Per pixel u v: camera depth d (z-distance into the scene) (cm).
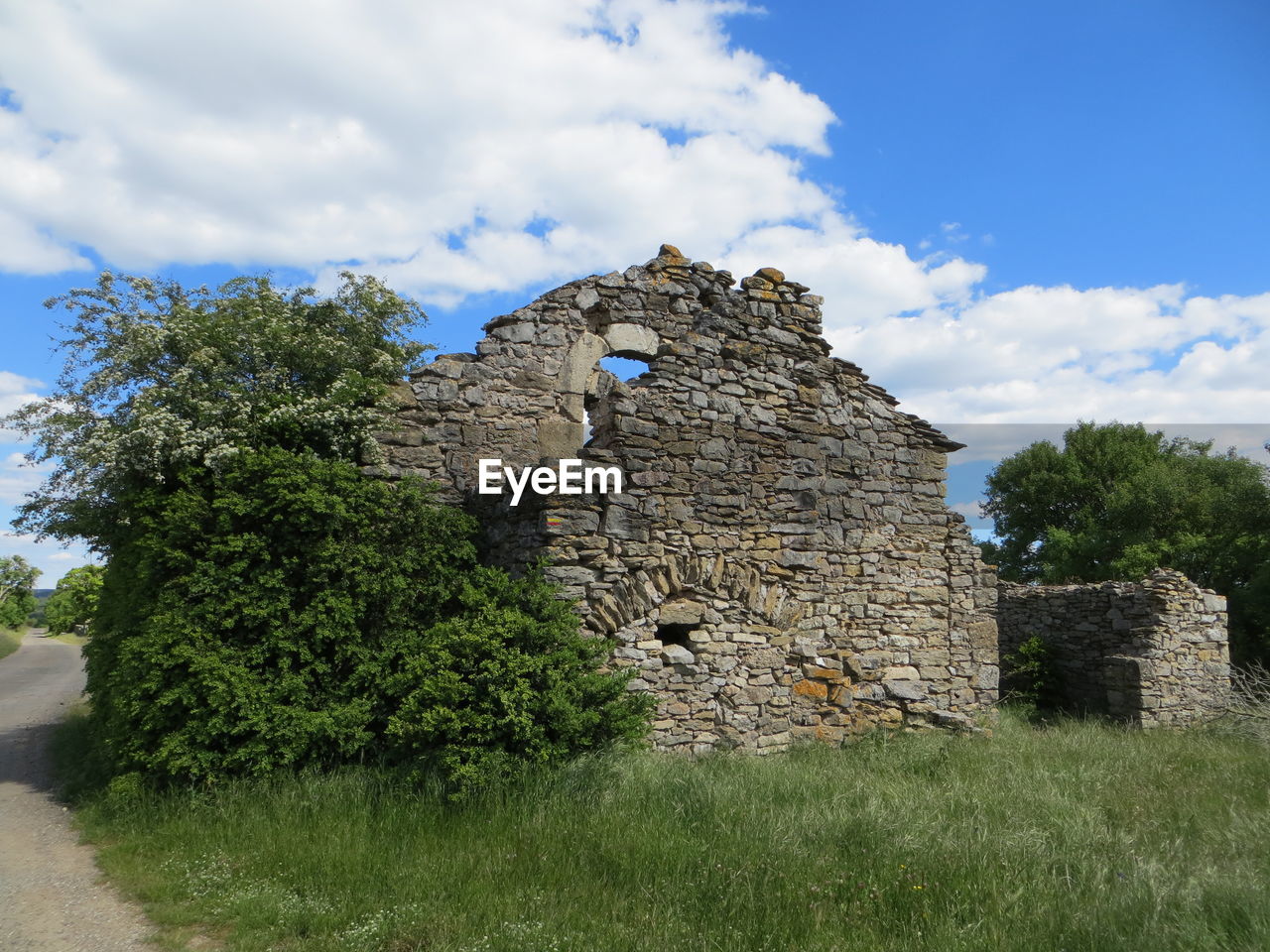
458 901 512
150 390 869
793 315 1122
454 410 1025
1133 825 681
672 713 930
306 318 1030
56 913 530
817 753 971
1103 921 470
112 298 965
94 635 1029
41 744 1195
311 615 802
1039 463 3036
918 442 1189
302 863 580
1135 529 2564
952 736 1062
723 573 992
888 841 607
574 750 756
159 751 729
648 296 1125
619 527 929
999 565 3080
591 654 808
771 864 561
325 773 764
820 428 1104
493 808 661
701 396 1020
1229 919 472
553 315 1091
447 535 916
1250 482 2239
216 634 781
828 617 1070
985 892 524
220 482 825
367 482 889
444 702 721
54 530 1032
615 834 611
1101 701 1524
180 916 512
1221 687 1495
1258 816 693
